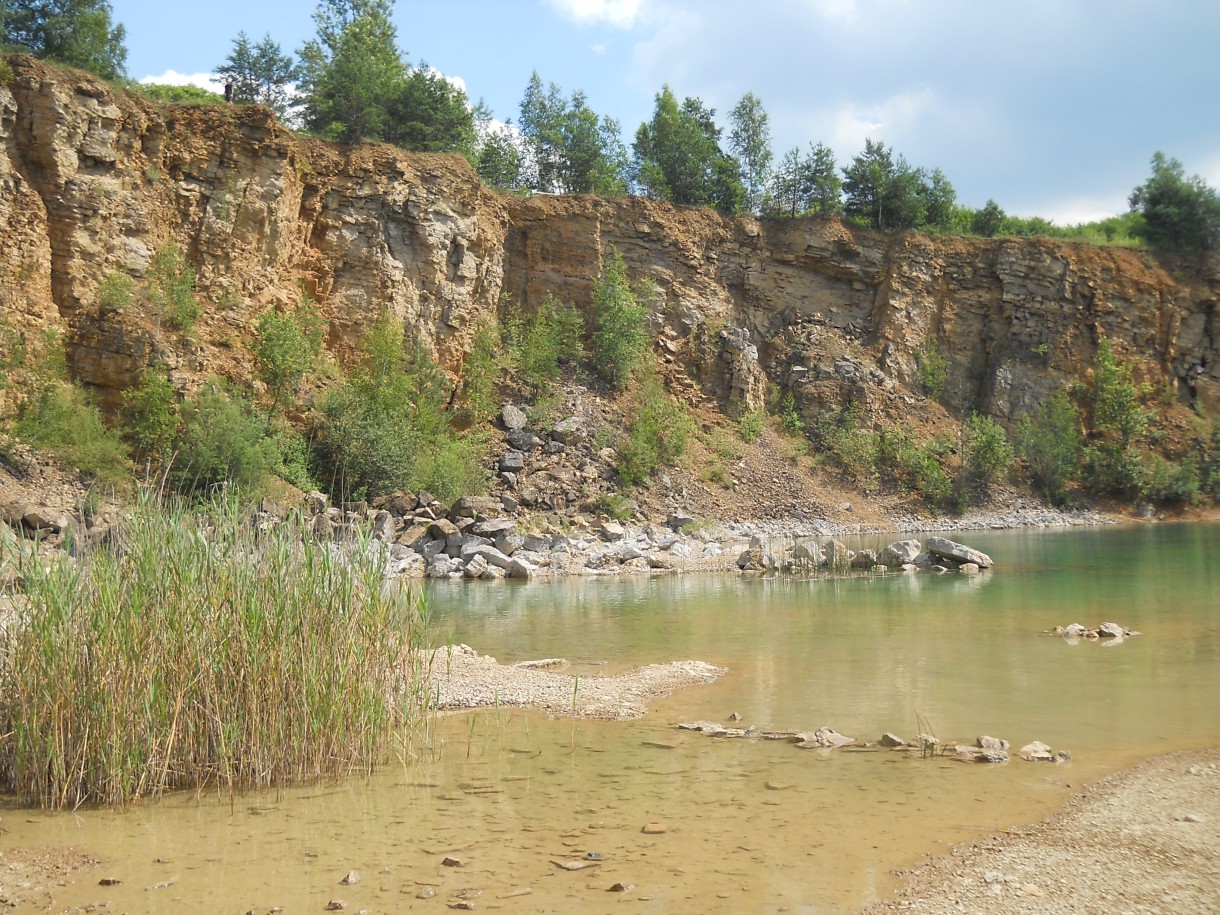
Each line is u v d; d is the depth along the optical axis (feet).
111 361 105.60
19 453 92.94
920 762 32.60
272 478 106.32
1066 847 24.34
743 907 21.16
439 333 145.89
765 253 185.98
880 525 156.46
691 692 44.98
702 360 172.96
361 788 30.89
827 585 87.71
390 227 141.59
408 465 119.24
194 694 31.86
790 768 32.14
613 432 148.05
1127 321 200.44
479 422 143.33
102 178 111.45
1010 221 240.12
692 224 179.52
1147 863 23.17
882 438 173.68
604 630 63.82
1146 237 222.89
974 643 55.62
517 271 165.48
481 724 39.34
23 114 106.11
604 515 131.03
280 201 127.95
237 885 23.17
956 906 20.97
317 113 159.22
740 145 209.36
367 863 24.39
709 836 25.70
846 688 44.75
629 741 36.32
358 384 128.47
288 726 32.22
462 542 105.60
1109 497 186.91
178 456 100.22
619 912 21.03
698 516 141.38
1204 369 205.46
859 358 183.42
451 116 168.25
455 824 27.20
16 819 28.40
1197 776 30.12
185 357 111.75
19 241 103.65
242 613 32.83
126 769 30.07
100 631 30.86
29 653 30.76
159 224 118.01
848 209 206.59
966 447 176.86
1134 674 46.24
